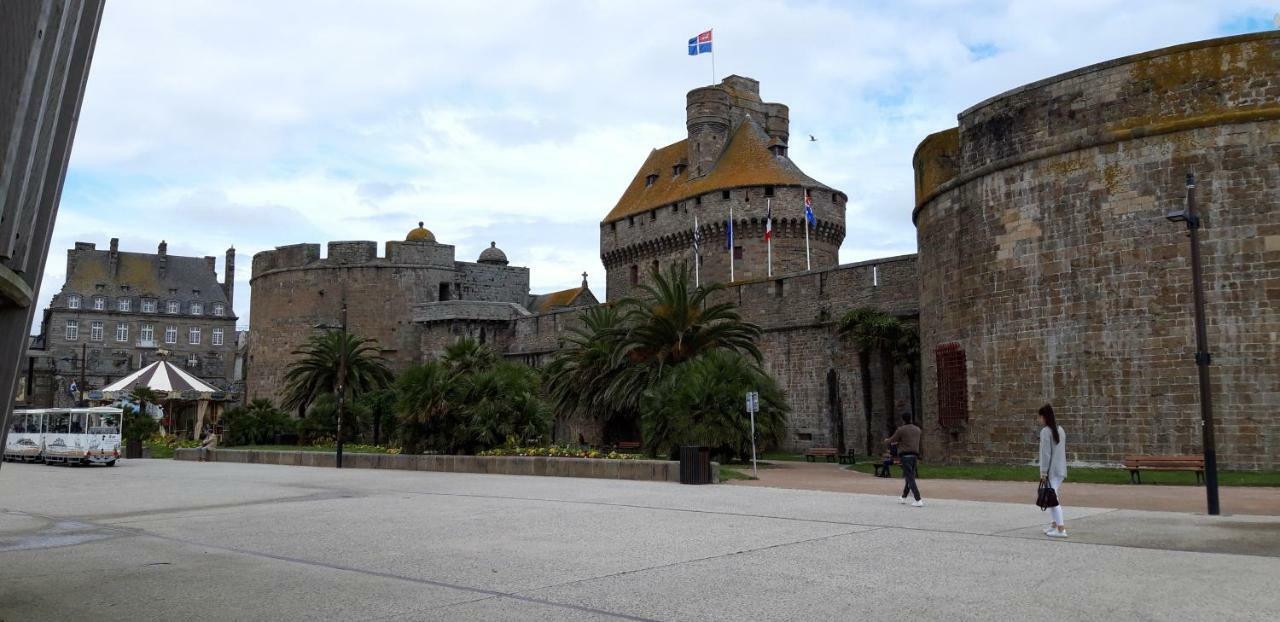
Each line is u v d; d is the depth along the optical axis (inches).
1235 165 856.9
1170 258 880.3
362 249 2876.5
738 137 2701.8
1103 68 935.7
